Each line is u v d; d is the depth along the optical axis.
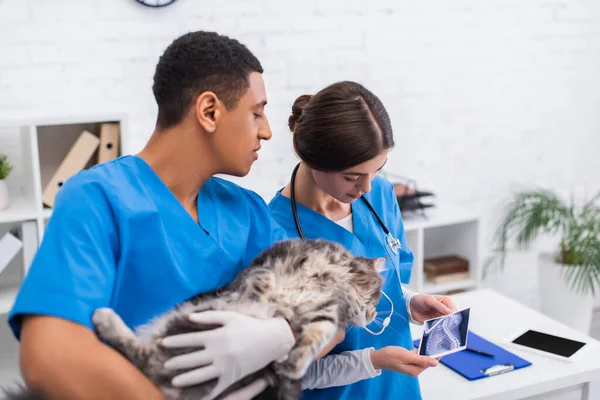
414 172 3.37
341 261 1.09
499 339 2.09
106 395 0.80
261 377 0.91
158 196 1.05
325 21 3.04
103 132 2.53
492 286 3.68
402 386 1.58
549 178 3.69
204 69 1.00
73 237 0.93
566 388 1.94
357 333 1.49
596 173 3.80
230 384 0.87
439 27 3.25
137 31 2.76
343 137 1.22
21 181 2.70
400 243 1.62
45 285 0.88
